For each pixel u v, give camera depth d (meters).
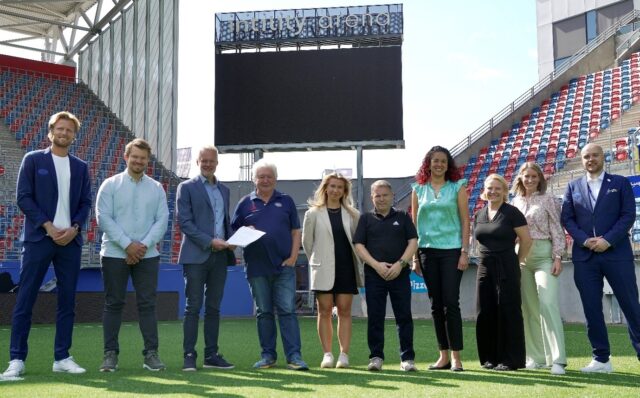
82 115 21.20
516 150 18.03
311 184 20.78
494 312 4.63
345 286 4.89
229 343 7.19
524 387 3.56
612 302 10.58
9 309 11.22
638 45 21.33
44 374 4.29
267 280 4.79
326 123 14.98
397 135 14.79
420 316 13.54
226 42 15.70
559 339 4.36
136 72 20.11
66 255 4.50
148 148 4.75
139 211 4.69
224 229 4.94
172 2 17.98
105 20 22.25
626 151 13.86
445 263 4.61
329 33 15.50
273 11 15.75
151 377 4.11
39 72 22.23
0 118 19.84
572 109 19.08
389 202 4.76
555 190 15.06
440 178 4.78
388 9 15.39
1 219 14.53
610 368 4.34
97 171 18.98
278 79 15.19
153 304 4.70
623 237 4.49
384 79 14.97
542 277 4.61
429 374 4.22
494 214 4.69
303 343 7.07
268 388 3.56
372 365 4.49
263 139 15.05
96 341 7.49
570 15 24.36
